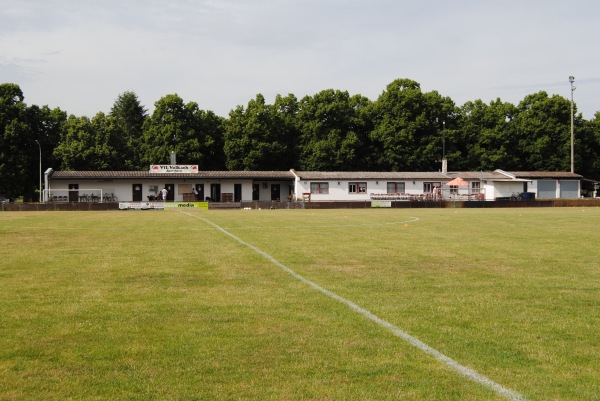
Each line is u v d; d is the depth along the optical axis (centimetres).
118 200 6969
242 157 8294
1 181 7088
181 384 601
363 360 677
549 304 995
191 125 8431
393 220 3603
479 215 4331
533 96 9281
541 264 1503
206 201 6925
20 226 3005
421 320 871
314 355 696
